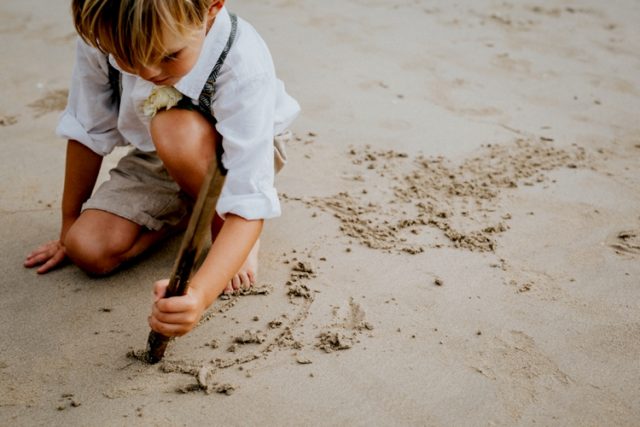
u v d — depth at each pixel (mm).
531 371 1716
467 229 2295
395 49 3936
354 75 3561
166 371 1681
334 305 1924
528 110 3229
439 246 2203
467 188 2545
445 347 1783
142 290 1971
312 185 2539
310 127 2990
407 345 1785
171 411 1565
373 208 2402
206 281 1613
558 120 3137
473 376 1693
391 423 1553
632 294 2010
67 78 3402
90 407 1571
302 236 2232
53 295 1932
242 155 1737
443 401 1616
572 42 4141
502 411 1595
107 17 1396
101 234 1964
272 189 1766
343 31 4180
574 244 2240
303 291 1960
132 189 2070
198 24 1504
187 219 2203
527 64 3789
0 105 3082
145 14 1377
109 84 1994
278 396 1613
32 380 1643
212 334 1805
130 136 2035
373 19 4410
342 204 2418
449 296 1977
